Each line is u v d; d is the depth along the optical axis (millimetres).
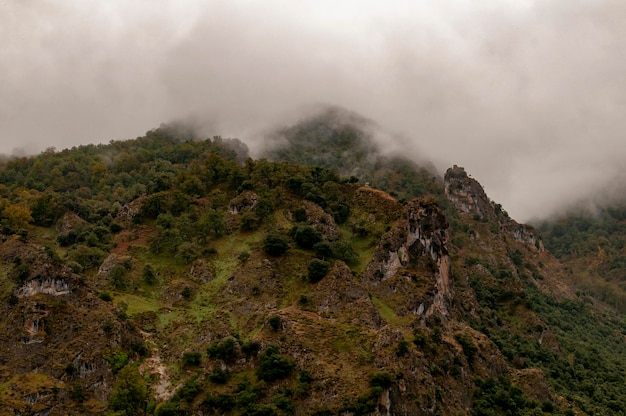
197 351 125625
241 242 160000
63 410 105312
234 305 138750
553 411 131875
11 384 106938
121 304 135125
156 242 160125
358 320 124188
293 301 134875
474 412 121000
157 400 114750
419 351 118875
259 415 104688
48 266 126438
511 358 160750
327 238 156500
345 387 106438
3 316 120312
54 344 116250
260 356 116250
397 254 145625
